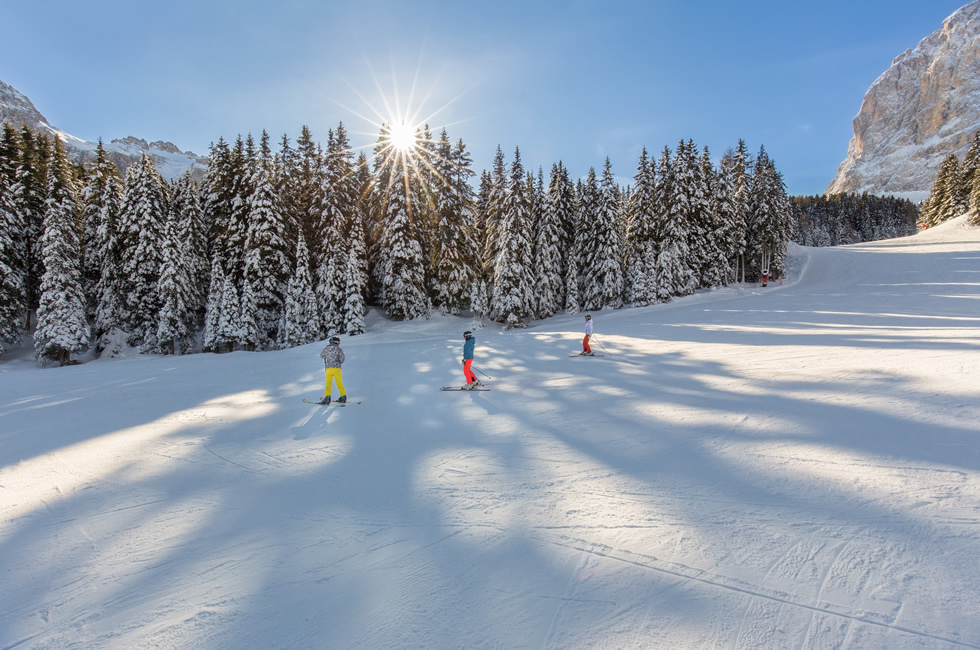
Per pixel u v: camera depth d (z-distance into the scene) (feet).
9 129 104.27
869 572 10.69
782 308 83.61
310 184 119.65
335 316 97.71
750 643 8.80
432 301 115.96
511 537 13.46
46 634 10.18
